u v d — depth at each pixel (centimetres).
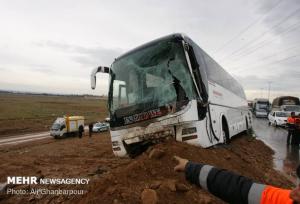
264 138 2041
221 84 1179
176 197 447
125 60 880
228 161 735
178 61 782
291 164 1092
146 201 428
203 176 208
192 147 661
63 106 12256
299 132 1595
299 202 148
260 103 5028
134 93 825
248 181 187
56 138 4288
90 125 3741
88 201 474
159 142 764
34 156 1897
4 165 1419
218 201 468
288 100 3847
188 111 734
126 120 817
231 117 1326
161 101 772
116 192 465
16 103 12138
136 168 544
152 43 847
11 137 4619
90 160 1405
